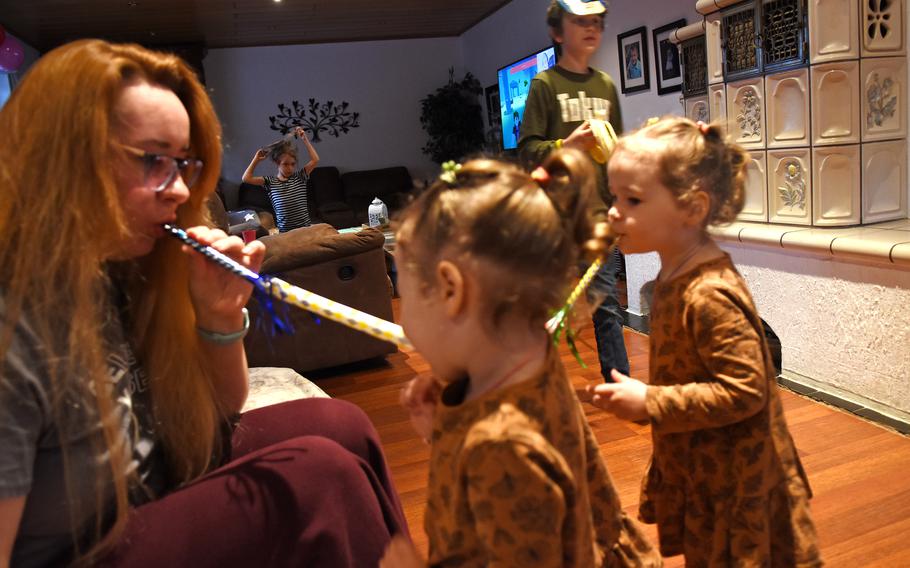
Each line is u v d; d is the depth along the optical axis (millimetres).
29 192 853
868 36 2719
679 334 1240
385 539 1017
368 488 1030
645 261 3914
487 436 758
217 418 1164
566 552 815
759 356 1147
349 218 9109
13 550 897
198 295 1104
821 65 2703
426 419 989
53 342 853
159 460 1091
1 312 828
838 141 2746
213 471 1092
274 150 6035
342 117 9805
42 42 8398
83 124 854
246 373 1234
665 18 4918
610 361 2645
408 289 824
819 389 2727
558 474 763
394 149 10023
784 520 1207
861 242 2447
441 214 782
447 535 816
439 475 833
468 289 771
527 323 826
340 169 9906
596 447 1051
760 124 3020
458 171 833
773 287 2910
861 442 2271
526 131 2697
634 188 1253
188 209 1108
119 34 8234
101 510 908
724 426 1198
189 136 1048
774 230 2842
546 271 789
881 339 2461
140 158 918
